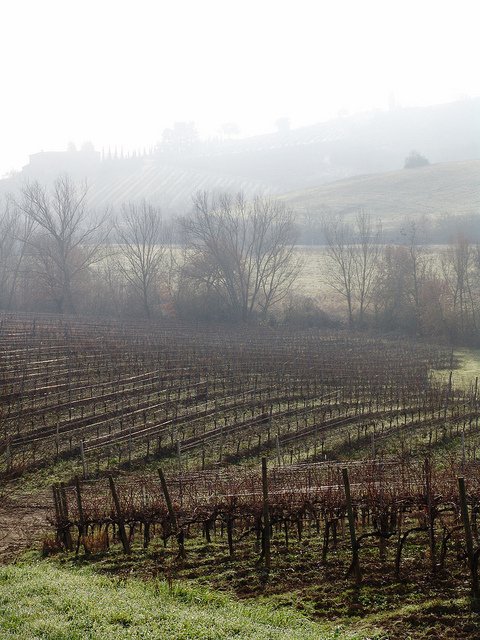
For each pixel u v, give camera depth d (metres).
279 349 52.00
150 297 76.44
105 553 17.28
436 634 11.12
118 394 35.94
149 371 40.78
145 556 16.69
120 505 18.33
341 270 80.25
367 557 15.48
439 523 17.77
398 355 52.84
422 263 78.38
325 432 32.03
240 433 31.58
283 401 37.12
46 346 45.31
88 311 77.12
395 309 70.12
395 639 10.98
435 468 26.00
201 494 19.83
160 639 10.09
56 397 34.62
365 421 34.09
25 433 29.64
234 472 25.48
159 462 27.91
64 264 75.75
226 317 74.44
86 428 30.62
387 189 126.75
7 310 76.31
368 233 85.50
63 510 18.59
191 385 38.81
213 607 12.35
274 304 76.69
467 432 32.22
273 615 11.94
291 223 80.94
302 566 15.09
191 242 79.38
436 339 64.50
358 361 47.59
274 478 20.50
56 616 11.08
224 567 15.34
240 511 16.94
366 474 19.64
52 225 77.12
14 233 80.75
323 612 12.41
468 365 53.41
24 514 22.11
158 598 12.66
